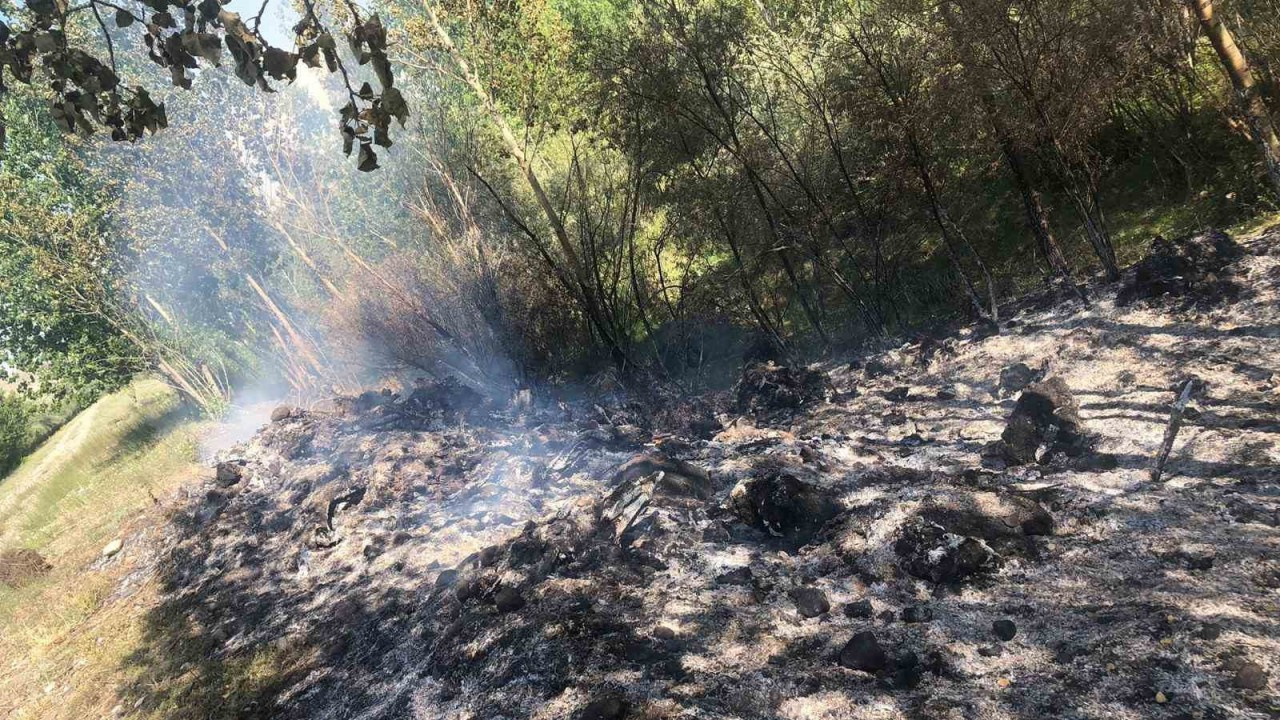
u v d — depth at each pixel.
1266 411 4.38
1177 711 2.63
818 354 9.55
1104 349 5.88
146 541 9.11
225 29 2.02
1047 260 8.30
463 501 6.50
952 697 3.01
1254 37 7.34
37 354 17.25
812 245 9.03
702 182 9.48
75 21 13.86
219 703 5.25
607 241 11.23
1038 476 4.58
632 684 3.56
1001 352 6.74
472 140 12.57
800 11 9.32
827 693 3.21
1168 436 4.14
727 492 5.31
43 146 16.22
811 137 9.25
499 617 4.41
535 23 11.05
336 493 7.18
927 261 9.97
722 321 11.11
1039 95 6.80
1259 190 7.24
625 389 9.81
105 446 19.45
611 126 10.02
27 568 10.22
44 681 7.00
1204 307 5.76
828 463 5.48
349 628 5.33
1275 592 3.04
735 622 3.85
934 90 7.37
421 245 12.72
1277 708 2.50
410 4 12.65
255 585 6.69
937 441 5.62
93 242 16.44
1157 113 8.56
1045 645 3.17
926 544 3.96
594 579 4.52
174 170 15.70
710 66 9.20
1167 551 3.51
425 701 4.09
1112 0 6.57
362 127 2.03
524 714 3.63
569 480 6.32
